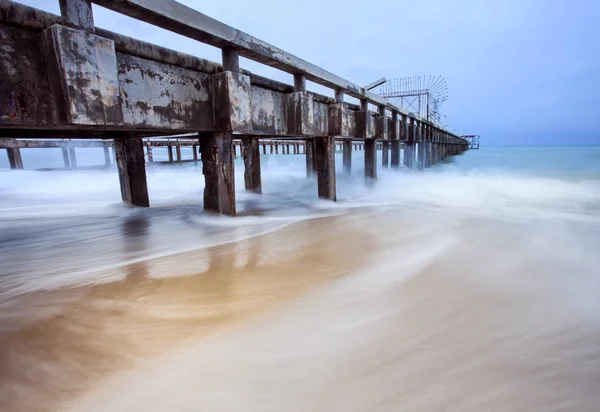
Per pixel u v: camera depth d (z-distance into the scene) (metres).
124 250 2.98
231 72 3.20
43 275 2.36
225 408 1.17
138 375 1.33
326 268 2.50
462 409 1.16
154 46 2.70
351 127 5.79
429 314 1.81
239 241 3.26
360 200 5.93
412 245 3.10
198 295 2.03
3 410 1.14
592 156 23.50
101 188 8.34
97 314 1.78
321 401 1.20
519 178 9.15
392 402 1.20
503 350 1.49
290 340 1.57
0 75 1.90
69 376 1.31
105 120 2.20
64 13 2.04
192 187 8.66
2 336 1.56
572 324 1.70
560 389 1.25
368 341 1.56
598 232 3.51
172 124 2.95
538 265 2.54
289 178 10.70
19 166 12.23
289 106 4.27
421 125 12.15
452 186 7.60
